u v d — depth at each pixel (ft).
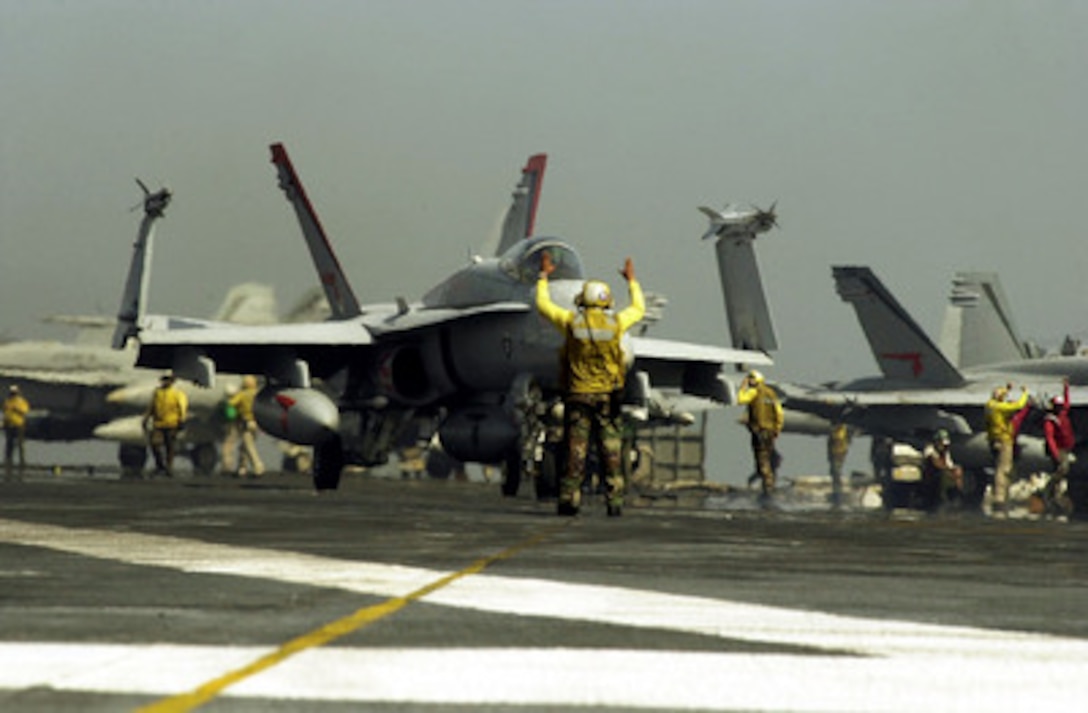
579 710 43.42
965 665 53.67
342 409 302.45
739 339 302.86
